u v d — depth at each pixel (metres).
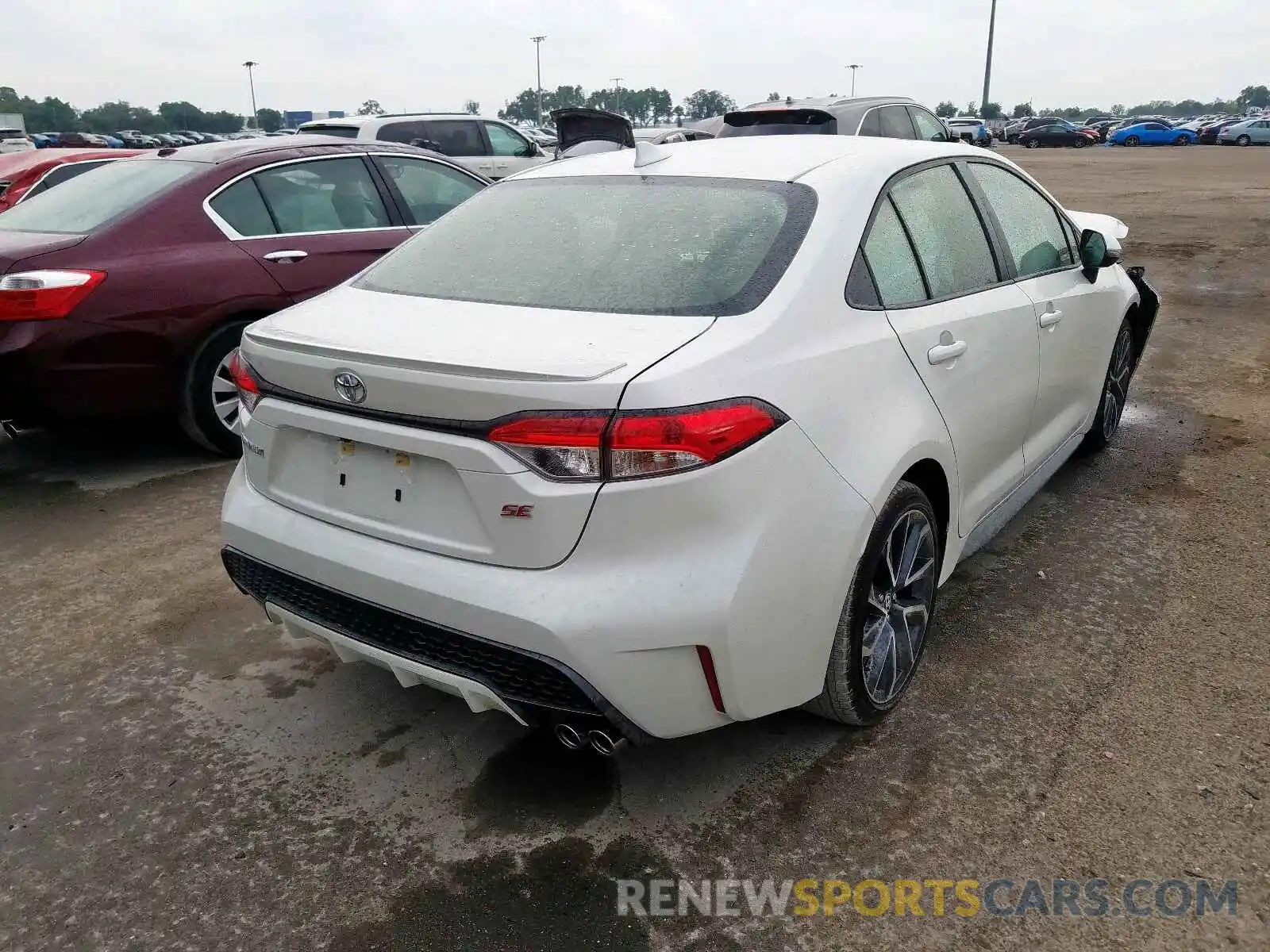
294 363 2.46
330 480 2.54
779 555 2.29
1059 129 47.75
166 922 2.26
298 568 2.59
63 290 4.56
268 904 2.31
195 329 4.98
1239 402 5.88
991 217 3.52
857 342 2.59
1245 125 49.22
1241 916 2.19
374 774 2.75
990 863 2.37
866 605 2.64
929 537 2.92
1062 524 4.23
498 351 2.27
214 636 3.52
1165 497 4.49
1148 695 3.00
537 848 2.46
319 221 5.59
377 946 2.19
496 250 2.94
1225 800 2.55
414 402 2.26
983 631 3.39
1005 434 3.44
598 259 2.72
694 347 2.26
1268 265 10.46
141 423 5.99
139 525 4.50
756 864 2.39
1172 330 7.75
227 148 5.56
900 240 2.94
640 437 2.10
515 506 2.17
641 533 2.15
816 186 2.81
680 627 2.18
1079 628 3.39
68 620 3.63
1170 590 3.64
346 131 11.73
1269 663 3.15
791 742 2.83
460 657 2.32
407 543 2.38
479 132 12.54
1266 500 4.43
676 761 2.77
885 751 2.78
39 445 5.72
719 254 2.60
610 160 3.31
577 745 2.36
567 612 2.15
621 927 2.22
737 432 2.19
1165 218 14.63
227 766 2.80
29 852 2.48
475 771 2.76
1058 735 2.83
